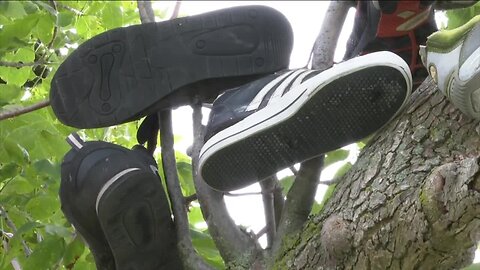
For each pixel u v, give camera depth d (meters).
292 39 1.07
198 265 1.01
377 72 0.87
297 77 0.95
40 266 1.16
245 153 0.94
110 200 0.92
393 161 0.87
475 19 0.80
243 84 1.08
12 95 1.32
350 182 0.91
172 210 1.05
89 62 1.04
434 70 0.84
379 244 0.83
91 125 1.05
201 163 0.94
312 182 1.00
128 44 1.04
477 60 0.75
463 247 0.78
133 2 1.85
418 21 1.11
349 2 1.16
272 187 1.07
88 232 1.00
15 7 1.41
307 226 0.96
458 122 0.86
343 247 0.87
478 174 0.71
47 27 1.35
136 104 1.04
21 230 1.17
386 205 0.84
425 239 0.79
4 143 1.26
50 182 1.30
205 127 1.02
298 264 0.93
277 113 0.91
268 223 1.06
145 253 0.97
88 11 1.59
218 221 1.02
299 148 0.95
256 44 1.06
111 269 1.04
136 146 1.05
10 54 1.42
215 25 1.06
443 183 0.75
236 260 1.00
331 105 0.90
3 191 1.31
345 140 0.95
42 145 1.28
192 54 1.05
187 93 1.08
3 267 1.22
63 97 1.04
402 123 0.91
